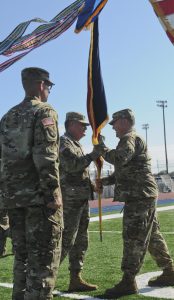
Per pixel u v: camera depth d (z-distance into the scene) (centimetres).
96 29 519
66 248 468
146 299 438
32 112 328
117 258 686
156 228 494
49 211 320
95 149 468
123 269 461
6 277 573
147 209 454
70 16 471
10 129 336
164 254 495
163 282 496
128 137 454
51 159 316
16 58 507
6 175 333
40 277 314
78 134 487
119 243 841
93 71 513
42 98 351
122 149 446
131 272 457
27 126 327
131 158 452
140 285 501
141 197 451
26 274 329
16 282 345
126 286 460
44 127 319
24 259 343
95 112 504
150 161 468
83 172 479
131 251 454
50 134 320
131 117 466
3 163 337
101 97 507
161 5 300
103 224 1208
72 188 469
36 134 321
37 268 316
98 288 498
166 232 957
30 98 343
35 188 325
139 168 456
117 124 467
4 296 472
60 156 467
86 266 628
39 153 316
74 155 464
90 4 443
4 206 334
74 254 493
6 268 636
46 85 353
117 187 463
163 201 2450
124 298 445
